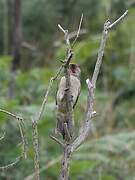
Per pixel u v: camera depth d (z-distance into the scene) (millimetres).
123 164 11398
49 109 10492
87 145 10938
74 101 5223
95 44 13219
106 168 11227
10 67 13734
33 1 18078
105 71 16656
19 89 13492
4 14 16859
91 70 15391
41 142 11000
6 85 13203
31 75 13602
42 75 13602
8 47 17812
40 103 13000
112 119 14500
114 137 11188
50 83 4895
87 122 4859
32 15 18125
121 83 16484
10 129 10359
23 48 17344
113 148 10930
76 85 5188
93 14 18281
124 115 15125
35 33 18188
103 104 14906
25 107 10391
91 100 4871
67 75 4664
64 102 4766
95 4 18016
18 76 13234
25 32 18109
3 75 12852
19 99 13219
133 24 17062
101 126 14078
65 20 17562
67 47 4645
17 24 12711
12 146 10172
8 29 17953
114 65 17000
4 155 9945
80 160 10547
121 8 17312
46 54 17703
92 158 10656
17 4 12602
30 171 10062
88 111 4871
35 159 4930
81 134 4836
